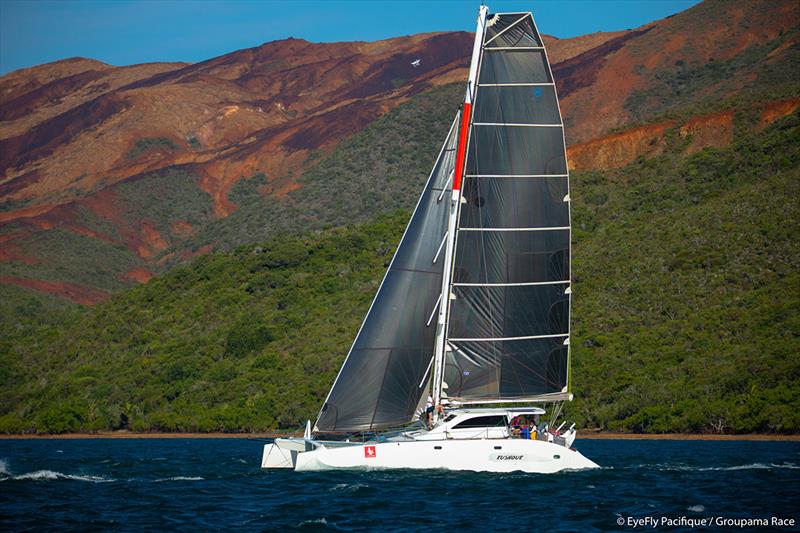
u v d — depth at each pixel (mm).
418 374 65250
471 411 64750
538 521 51781
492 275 62969
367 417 64750
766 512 55062
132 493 64000
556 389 63594
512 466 64938
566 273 63812
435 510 54188
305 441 68938
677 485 65875
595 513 53969
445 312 63688
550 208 63594
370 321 65188
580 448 111500
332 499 57500
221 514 54562
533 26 63625
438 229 65750
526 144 63375
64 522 52438
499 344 62969
